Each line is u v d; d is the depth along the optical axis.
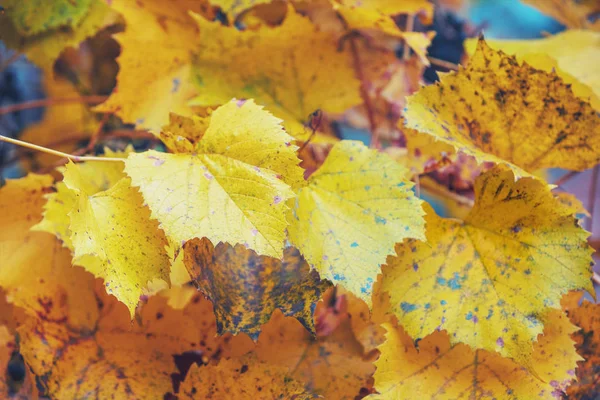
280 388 0.63
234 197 0.57
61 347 0.63
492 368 0.62
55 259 0.65
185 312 0.64
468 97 0.63
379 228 0.60
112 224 0.58
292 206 0.60
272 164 0.58
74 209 0.57
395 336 0.62
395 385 0.61
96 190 0.64
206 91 0.68
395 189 0.61
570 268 0.61
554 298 0.61
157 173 0.58
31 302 0.64
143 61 0.68
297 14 0.67
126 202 0.59
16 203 0.66
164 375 0.64
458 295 0.62
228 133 0.59
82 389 0.63
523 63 0.62
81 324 0.64
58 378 0.63
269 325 0.64
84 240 0.57
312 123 0.68
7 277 0.64
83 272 0.65
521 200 0.62
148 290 0.61
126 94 0.68
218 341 0.64
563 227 0.62
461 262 0.62
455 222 0.63
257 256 0.61
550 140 0.64
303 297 0.60
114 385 0.63
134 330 0.64
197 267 0.59
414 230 0.60
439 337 0.63
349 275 0.59
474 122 0.64
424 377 0.62
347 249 0.60
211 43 0.68
